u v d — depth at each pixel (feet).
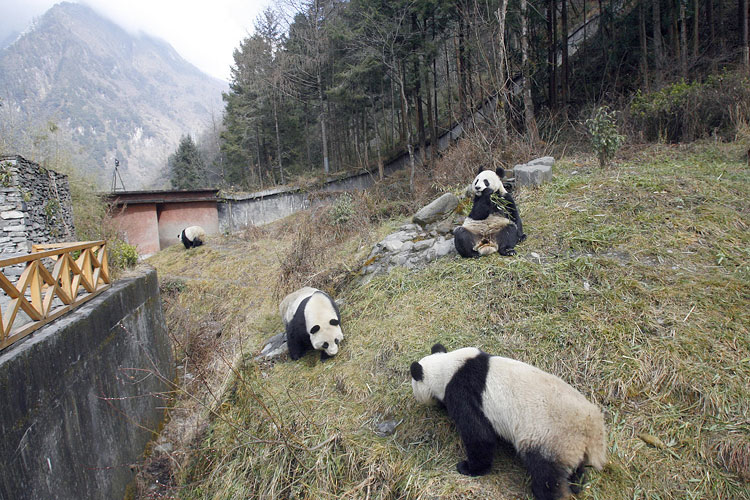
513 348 13.23
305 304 17.80
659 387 11.03
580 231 17.53
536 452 8.48
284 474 12.42
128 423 16.81
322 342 16.37
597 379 11.55
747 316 12.13
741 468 9.03
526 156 28.55
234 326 27.32
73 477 12.57
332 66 70.08
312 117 90.79
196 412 19.12
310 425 13.43
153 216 57.16
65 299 14.69
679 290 13.51
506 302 15.24
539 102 46.78
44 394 11.65
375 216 32.48
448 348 14.14
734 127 26.55
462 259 18.48
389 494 10.55
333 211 34.76
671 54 40.09
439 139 57.31
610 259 15.55
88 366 14.44
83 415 13.67
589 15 57.98
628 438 10.13
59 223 28.96
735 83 28.25
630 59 45.50
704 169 21.63
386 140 81.46
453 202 23.63
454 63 58.80
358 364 15.53
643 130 30.14
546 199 20.98
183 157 122.01
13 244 24.27
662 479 9.18
